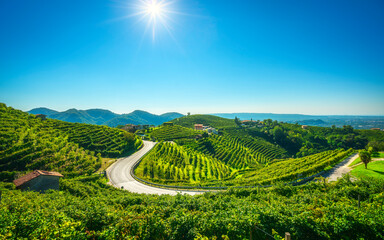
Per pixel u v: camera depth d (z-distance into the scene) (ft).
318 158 207.31
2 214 38.47
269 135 514.27
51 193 104.27
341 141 452.35
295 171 162.91
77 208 51.26
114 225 41.32
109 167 219.82
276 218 44.01
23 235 34.42
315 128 585.22
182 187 159.22
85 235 36.73
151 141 380.37
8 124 241.96
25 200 59.41
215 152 331.57
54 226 35.58
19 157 177.99
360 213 43.50
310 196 66.80
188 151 303.68
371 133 487.20
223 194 92.32
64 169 184.24
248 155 354.54
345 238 38.99
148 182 173.88
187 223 42.24
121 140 311.68
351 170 151.43
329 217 42.91
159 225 40.91
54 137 247.50
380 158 178.29
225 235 37.52
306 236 40.60
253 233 40.78
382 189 71.05
